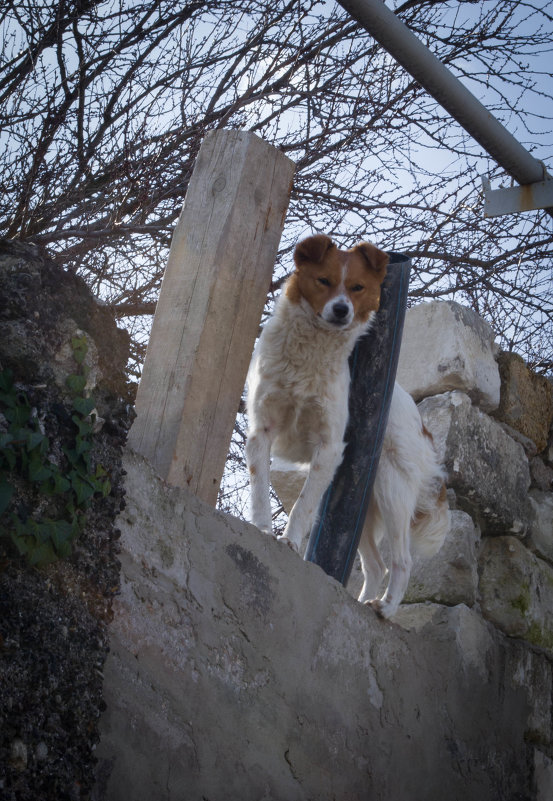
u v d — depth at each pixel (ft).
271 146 14.01
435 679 16.61
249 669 12.30
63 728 9.36
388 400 17.30
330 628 14.17
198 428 12.57
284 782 12.33
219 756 11.37
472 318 20.51
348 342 17.19
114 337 11.35
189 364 12.61
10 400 9.64
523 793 18.34
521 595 19.29
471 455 19.34
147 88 22.40
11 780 8.65
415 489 17.56
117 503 10.82
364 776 14.05
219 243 13.15
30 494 9.69
